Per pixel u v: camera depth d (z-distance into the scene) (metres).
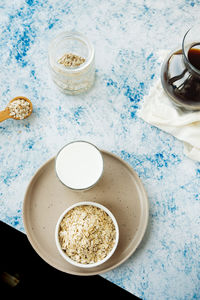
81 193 0.70
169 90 0.67
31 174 0.72
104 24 0.75
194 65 0.64
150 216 0.71
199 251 0.70
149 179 0.72
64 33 0.66
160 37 0.74
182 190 0.72
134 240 0.68
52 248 0.68
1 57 0.75
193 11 0.74
